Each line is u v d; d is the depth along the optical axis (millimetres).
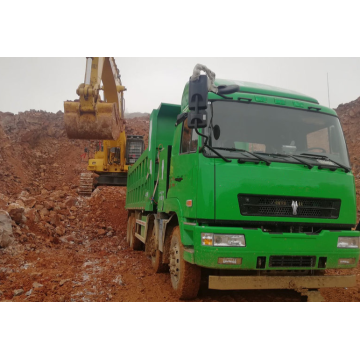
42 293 5344
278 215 4336
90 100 8438
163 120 7422
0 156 24641
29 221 10203
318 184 4512
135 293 5414
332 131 5055
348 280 4500
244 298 5168
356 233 4574
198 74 4152
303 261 4371
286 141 4738
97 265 7645
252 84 5441
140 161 9023
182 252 4891
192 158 4648
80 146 33000
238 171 4297
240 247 4129
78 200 16047
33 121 34156
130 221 11375
